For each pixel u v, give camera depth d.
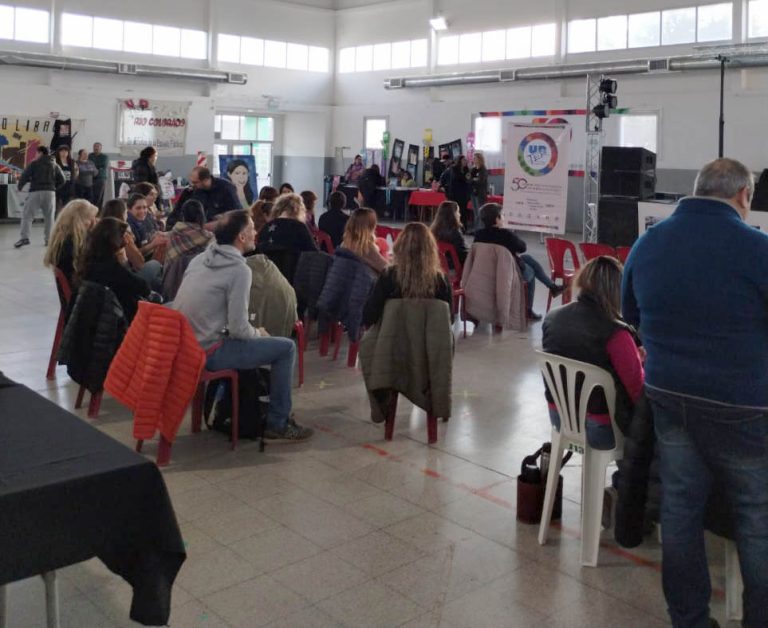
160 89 16.28
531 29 15.25
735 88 12.81
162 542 1.73
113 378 3.63
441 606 2.46
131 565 1.75
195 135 16.80
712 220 2.04
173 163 16.58
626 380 2.61
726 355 1.98
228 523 3.00
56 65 14.67
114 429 3.96
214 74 16.53
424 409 3.82
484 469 3.59
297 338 4.88
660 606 2.47
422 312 3.74
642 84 13.82
